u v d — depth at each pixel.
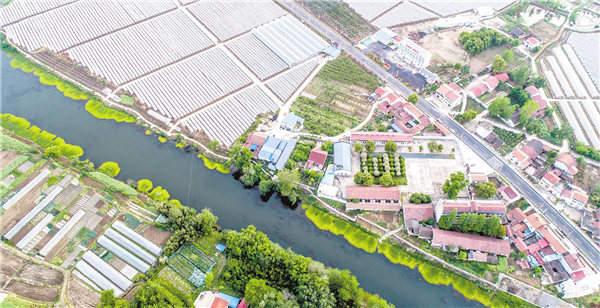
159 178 163.88
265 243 127.81
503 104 178.62
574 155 170.12
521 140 175.88
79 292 125.31
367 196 151.38
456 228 143.00
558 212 149.38
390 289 132.38
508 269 133.50
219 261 134.12
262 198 158.38
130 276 129.50
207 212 142.00
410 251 140.50
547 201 153.12
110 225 143.00
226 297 122.69
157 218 144.50
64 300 123.06
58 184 154.00
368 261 139.25
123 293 125.19
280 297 115.56
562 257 132.75
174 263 132.62
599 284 130.00
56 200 149.00
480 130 175.88
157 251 135.25
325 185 157.62
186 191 159.50
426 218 145.75
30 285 126.00
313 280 118.12
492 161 167.38
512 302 128.38
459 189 146.50
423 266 137.12
